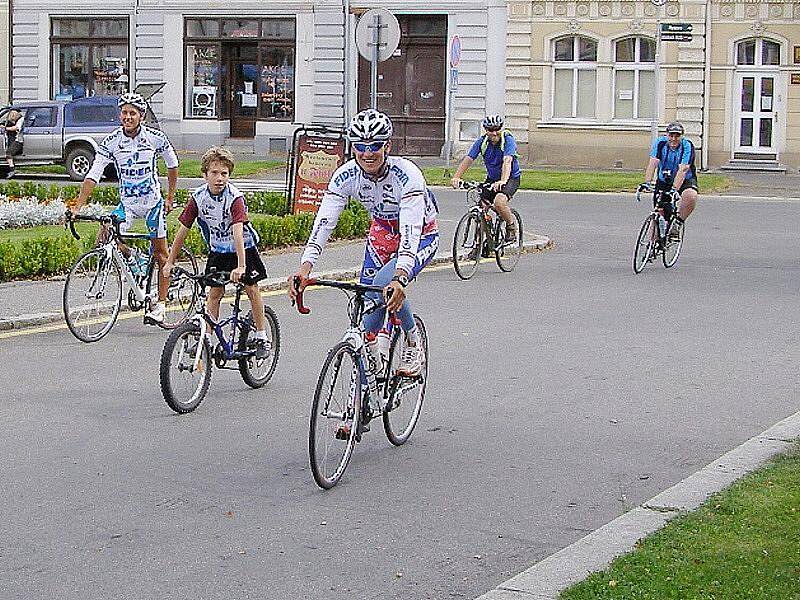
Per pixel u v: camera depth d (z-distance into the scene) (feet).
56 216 80.33
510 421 35.60
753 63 144.87
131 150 47.39
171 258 38.88
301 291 29.73
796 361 44.16
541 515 27.43
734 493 27.25
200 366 36.22
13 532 25.86
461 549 25.26
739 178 135.23
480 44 152.25
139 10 161.58
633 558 23.22
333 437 29.27
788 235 85.56
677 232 69.72
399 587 23.22
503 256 66.39
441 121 155.02
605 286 61.72
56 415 35.35
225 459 31.40
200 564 24.22
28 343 45.42
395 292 29.12
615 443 33.40
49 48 165.37
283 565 24.23
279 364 42.63
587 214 98.78
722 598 21.15
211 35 160.76
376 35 79.61
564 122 150.51
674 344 46.96
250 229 37.88
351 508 27.76
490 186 64.69
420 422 35.45
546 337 48.06
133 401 37.17
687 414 36.55
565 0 148.36
